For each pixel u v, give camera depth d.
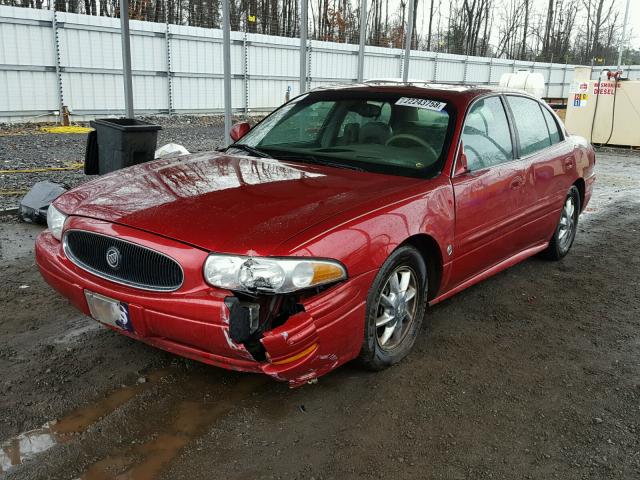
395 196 3.10
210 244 2.54
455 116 3.74
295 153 3.85
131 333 2.78
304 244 2.56
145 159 6.00
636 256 5.83
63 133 14.88
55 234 3.14
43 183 5.91
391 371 3.25
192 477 2.34
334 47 23.88
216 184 3.16
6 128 15.47
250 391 2.98
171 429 2.64
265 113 22.88
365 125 3.90
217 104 21.38
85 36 17.48
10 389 2.88
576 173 5.18
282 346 2.47
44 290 4.17
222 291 2.50
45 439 2.52
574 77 16.06
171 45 19.61
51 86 17.12
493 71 30.06
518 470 2.47
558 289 4.74
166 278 2.61
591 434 2.75
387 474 2.41
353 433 2.67
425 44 41.16
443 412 2.88
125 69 7.05
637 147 15.30
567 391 3.14
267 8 31.55
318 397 2.95
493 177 3.83
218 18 30.06
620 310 4.35
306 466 2.43
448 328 3.87
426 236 3.24
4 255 4.86
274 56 22.39
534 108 4.80
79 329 3.58
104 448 2.49
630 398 3.09
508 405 2.97
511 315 4.15
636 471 2.49
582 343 3.75
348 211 2.85
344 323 2.72
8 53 16.09
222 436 2.61
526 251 4.73
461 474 2.43
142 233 2.67
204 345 2.58
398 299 3.17
